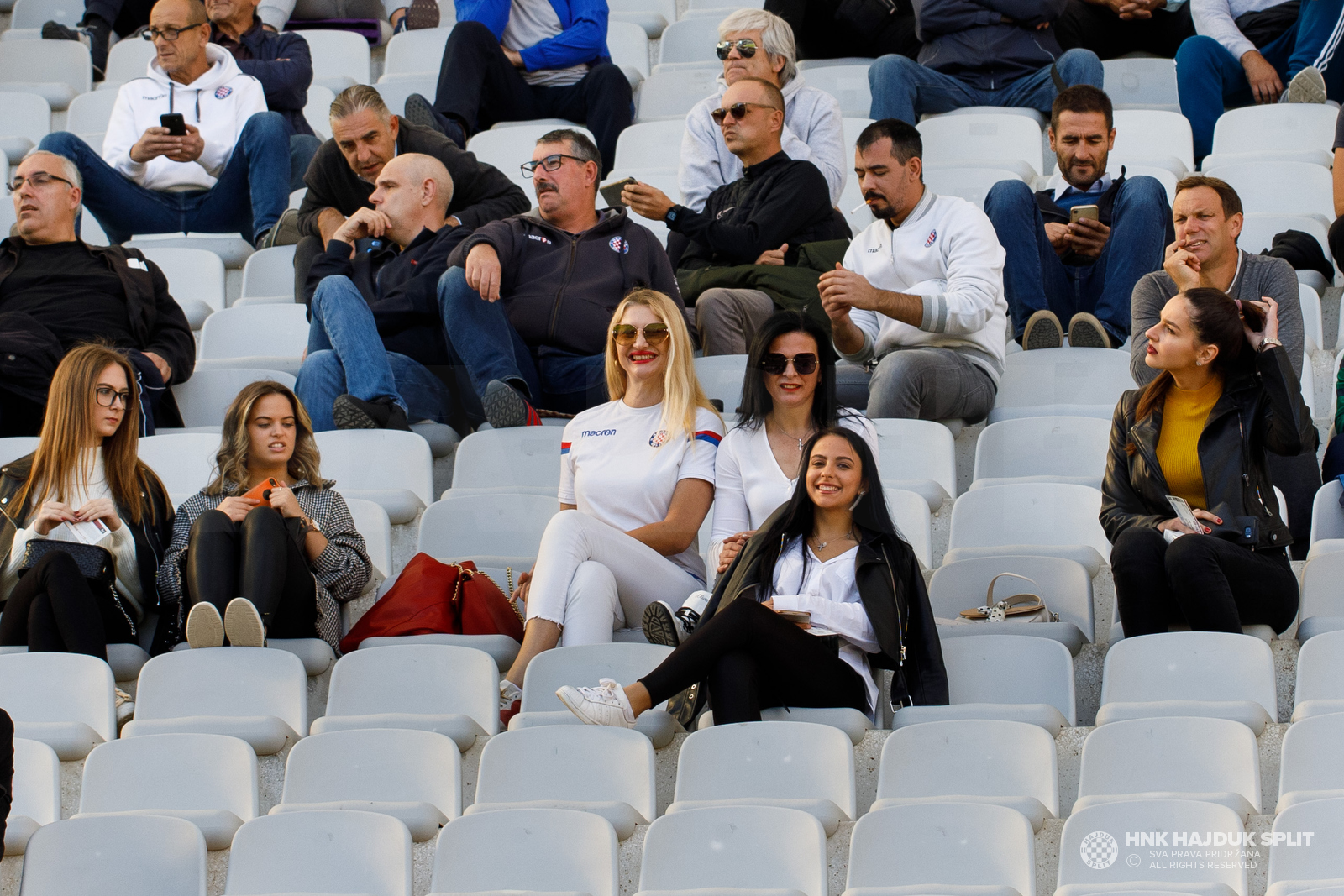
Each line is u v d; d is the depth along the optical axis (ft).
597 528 53.26
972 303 65.21
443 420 70.90
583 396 69.67
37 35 113.19
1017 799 42.65
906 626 48.49
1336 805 38.86
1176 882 39.27
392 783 46.47
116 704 50.93
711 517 60.44
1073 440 62.39
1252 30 96.99
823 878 40.78
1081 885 39.06
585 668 49.24
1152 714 45.96
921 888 39.24
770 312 71.72
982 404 65.62
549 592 52.08
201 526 54.03
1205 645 47.70
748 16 84.79
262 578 52.65
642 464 56.34
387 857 42.93
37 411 69.05
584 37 98.22
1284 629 51.03
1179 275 62.28
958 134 91.30
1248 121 90.38
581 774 45.68
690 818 41.86
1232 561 49.70
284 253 83.92
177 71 92.53
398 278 73.36
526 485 64.08
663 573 53.83
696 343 72.28
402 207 74.43
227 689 50.57
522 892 40.27
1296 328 61.93
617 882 41.78
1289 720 49.90
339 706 50.42
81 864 42.86
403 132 80.53
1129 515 53.16
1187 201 63.00
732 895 39.47
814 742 44.65
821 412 55.93
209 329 77.97
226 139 91.76
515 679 51.08
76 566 53.31
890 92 93.56
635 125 95.81
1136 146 91.30
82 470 56.85
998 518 58.65
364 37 113.19
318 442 65.05
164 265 84.28
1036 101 94.22
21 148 97.50
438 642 52.80
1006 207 71.97
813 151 84.48
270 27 105.09
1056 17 95.40
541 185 72.79
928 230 68.18
